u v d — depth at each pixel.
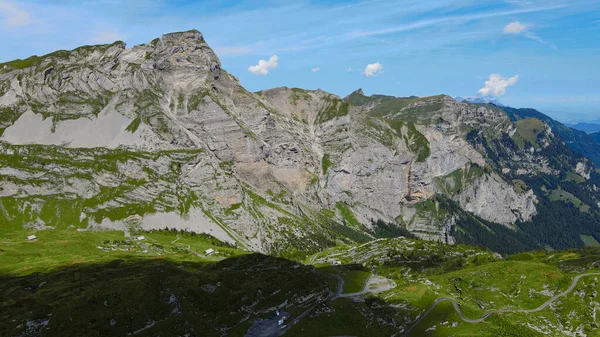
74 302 150.25
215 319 156.50
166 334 143.38
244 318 160.62
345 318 167.25
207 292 167.88
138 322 145.75
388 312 176.75
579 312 194.38
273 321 161.75
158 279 172.12
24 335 135.50
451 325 176.00
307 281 191.25
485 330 173.00
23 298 164.62
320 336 154.50
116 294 157.62
